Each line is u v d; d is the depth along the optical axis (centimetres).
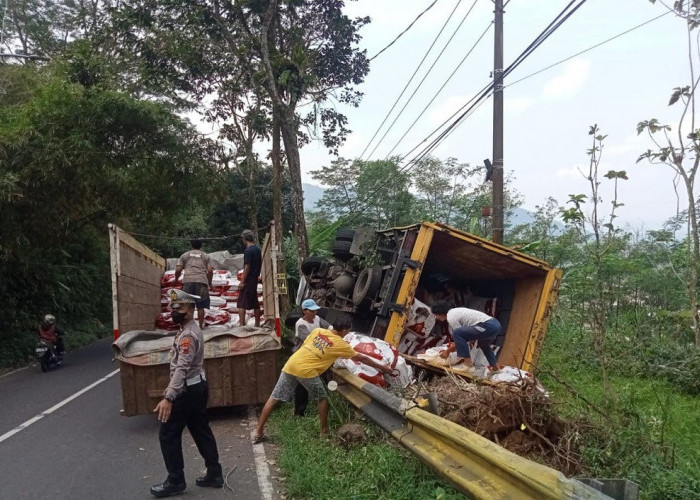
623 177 755
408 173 2212
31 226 1479
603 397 653
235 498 535
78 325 1966
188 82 1658
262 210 2656
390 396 585
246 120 1575
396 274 834
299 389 757
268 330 835
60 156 1307
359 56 1617
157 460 652
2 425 820
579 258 1309
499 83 1118
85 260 2214
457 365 789
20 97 1606
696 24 602
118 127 1448
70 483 584
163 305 1182
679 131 841
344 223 1964
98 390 1065
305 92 1461
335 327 679
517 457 351
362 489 499
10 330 1515
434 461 444
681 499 424
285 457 603
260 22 1480
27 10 2488
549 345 1086
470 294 1080
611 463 477
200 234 2758
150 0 1486
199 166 1633
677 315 1020
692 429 628
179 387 529
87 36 1608
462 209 2033
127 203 1698
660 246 1262
